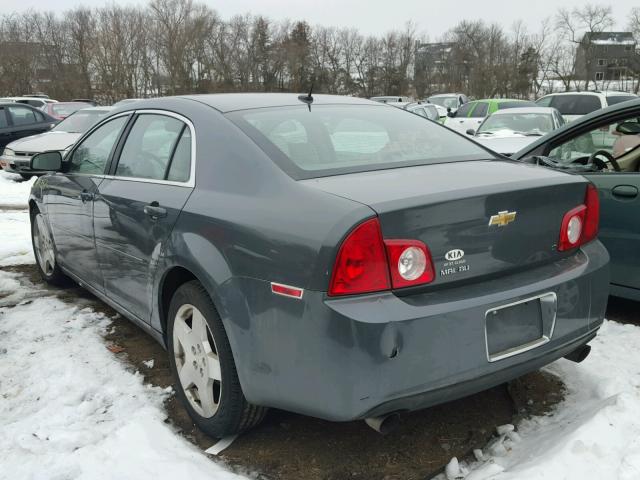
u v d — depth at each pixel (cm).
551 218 262
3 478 250
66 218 431
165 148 328
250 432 287
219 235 258
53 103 2006
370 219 217
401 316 216
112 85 5822
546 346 254
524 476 231
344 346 214
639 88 5588
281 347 232
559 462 237
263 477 255
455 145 322
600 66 6125
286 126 298
